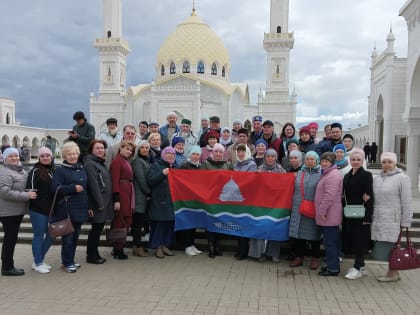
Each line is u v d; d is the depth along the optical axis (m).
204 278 7.09
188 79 43.09
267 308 5.77
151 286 6.65
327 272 7.34
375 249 7.13
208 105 44.50
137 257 8.46
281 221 7.91
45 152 7.23
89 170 7.54
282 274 7.40
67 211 7.19
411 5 13.76
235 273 7.41
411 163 14.87
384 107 27.70
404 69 26.25
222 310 5.68
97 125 50.91
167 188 8.31
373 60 32.28
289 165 8.65
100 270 7.53
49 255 8.68
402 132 26.47
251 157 8.70
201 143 10.61
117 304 5.86
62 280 6.93
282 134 10.34
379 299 6.21
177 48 49.06
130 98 49.03
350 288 6.70
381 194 6.95
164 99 42.31
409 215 6.82
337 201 7.15
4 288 6.52
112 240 8.02
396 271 7.09
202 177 8.45
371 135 32.91
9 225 7.11
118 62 51.06
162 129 10.91
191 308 5.74
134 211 8.20
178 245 9.18
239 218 8.20
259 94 46.50
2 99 62.44
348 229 7.28
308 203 7.41
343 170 8.05
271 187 8.00
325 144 8.98
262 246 8.23
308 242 8.83
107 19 51.41
